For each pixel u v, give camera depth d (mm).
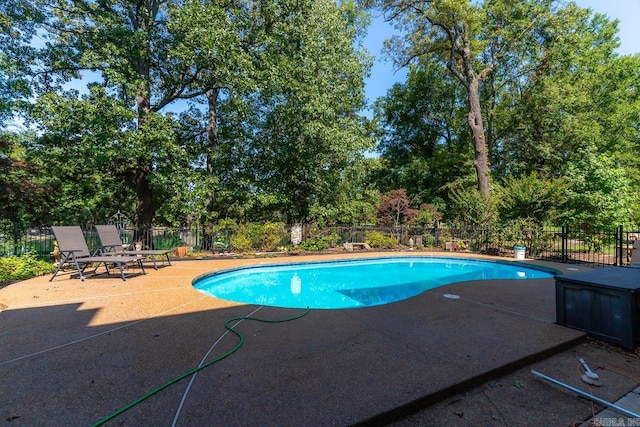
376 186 25688
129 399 2154
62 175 12961
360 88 16719
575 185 12570
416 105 25562
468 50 16281
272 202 14008
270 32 13781
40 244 9438
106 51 10250
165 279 6582
